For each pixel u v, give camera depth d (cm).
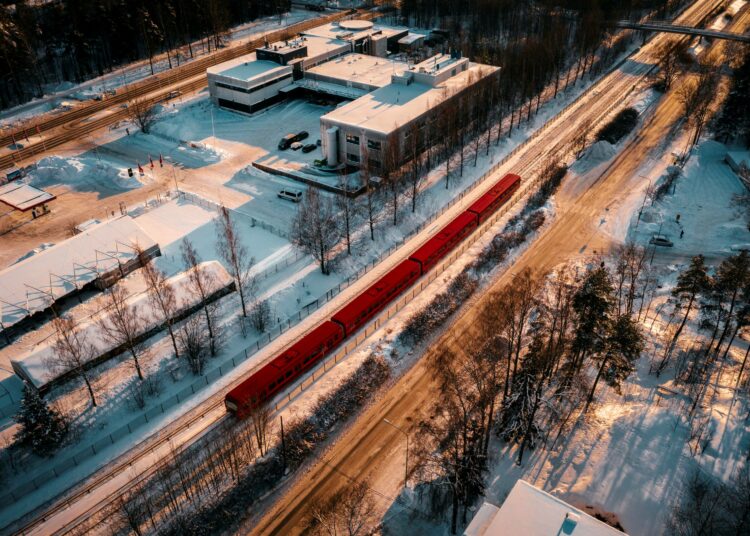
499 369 8100
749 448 7038
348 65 17525
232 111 16300
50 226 11581
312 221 10212
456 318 9588
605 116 16400
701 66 17838
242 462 7088
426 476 6956
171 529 6350
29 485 6881
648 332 9100
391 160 12281
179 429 7569
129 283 9862
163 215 11794
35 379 7700
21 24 17000
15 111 16025
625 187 13250
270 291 9788
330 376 8338
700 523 6084
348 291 9962
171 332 8238
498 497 6794
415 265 10131
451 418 7188
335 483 7006
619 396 8012
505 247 11131
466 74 15750
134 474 7006
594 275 7319
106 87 17400
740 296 8525
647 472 6825
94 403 7769
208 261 10106
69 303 9438
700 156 14475
